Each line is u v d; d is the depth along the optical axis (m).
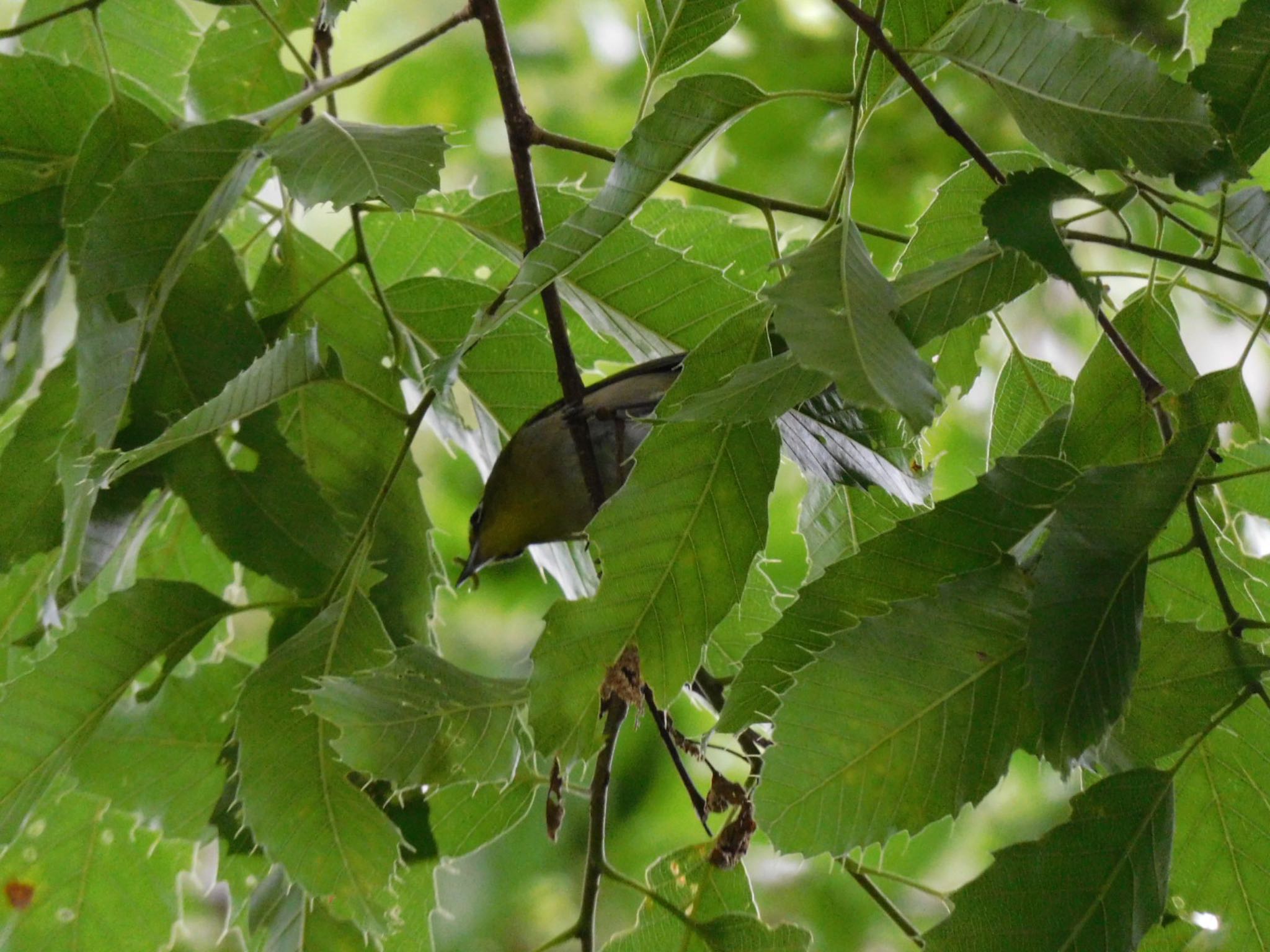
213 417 5.05
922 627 4.95
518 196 5.23
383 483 5.20
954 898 4.94
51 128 5.19
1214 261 4.98
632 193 4.97
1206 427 4.95
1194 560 5.06
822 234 5.06
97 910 5.20
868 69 4.98
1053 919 4.94
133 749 5.15
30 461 5.16
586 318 5.23
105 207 5.07
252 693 5.08
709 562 5.02
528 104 8.49
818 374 4.93
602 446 5.27
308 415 5.21
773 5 7.70
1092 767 5.00
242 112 5.29
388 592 5.19
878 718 4.95
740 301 5.22
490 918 7.97
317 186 5.05
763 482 5.02
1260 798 5.01
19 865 5.18
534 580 8.33
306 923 5.14
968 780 4.95
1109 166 4.98
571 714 5.02
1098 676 4.92
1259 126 5.00
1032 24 4.97
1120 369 5.07
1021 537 4.98
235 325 5.18
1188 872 5.02
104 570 5.21
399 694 5.03
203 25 6.77
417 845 5.16
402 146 5.06
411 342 5.24
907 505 5.11
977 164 5.12
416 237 5.27
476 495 8.19
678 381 5.02
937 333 4.97
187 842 5.20
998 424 5.18
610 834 7.76
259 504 5.17
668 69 5.14
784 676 4.99
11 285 5.18
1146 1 6.43
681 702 7.60
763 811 4.95
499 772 5.03
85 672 5.11
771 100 4.98
